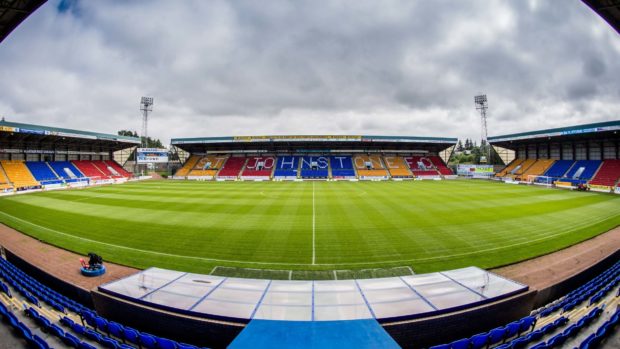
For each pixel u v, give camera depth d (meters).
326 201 33.16
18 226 22.33
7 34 15.47
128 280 10.03
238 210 27.70
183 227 21.47
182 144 78.38
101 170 64.19
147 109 71.81
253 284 9.60
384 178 68.50
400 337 7.61
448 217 24.55
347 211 27.17
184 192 42.00
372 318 7.48
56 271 13.96
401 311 7.99
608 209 28.94
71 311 9.91
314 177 68.69
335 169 72.62
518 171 64.31
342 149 80.75
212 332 7.78
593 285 11.42
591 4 13.17
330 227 21.42
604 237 19.27
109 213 26.48
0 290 11.41
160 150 72.12
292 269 14.22
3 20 14.55
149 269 10.88
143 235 19.56
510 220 23.62
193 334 7.97
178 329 8.12
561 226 21.92
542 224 22.45
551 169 58.59
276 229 20.92
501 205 30.42
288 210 27.69
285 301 8.54
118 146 72.38
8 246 17.73
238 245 17.59
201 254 16.17
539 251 16.56
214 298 8.76
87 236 19.48
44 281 13.29
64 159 61.94
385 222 22.86
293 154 80.50
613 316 8.12
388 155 80.38
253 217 24.67
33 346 7.63
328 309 8.08
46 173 53.53
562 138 57.22
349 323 7.11
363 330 6.84
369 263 14.95
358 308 8.13
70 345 7.80
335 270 14.09
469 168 72.75
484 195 38.44
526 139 60.47
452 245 17.55
